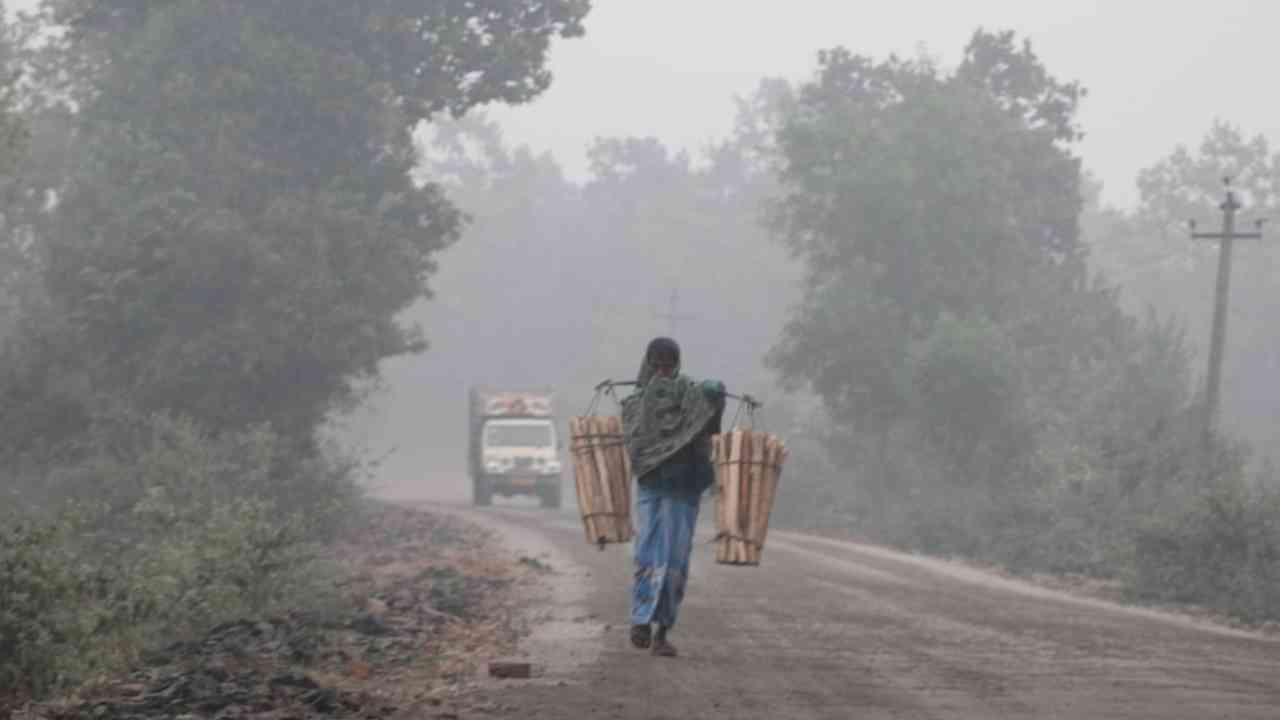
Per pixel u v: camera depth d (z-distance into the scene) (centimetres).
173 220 9012
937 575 6688
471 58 10969
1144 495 8362
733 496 3031
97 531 5953
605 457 3189
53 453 8400
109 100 10094
